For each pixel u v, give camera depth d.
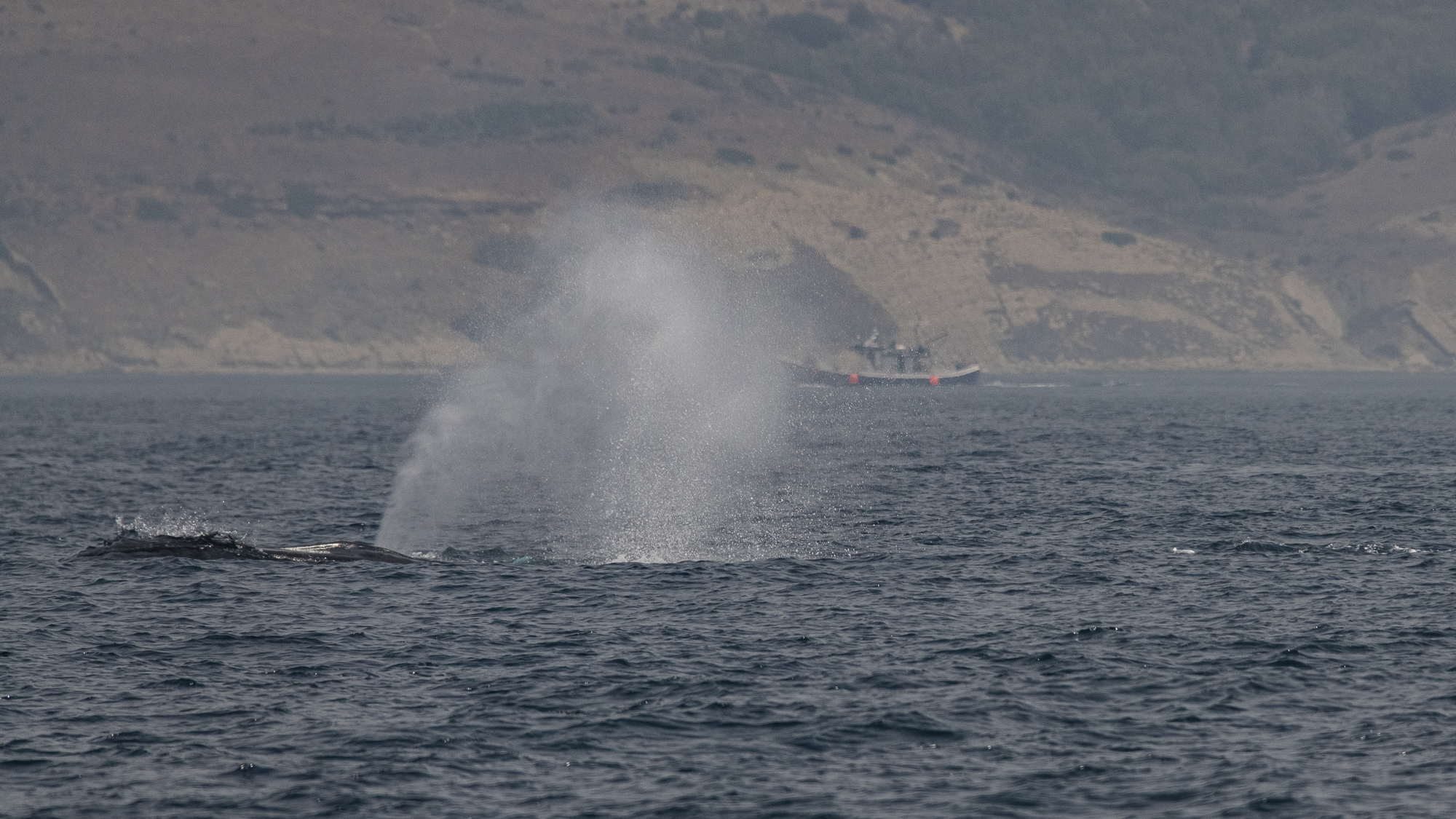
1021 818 92.69
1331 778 98.50
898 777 99.62
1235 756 102.81
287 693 119.12
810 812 93.50
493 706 115.00
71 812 93.81
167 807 94.69
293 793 96.88
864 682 121.75
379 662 128.62
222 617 147.12
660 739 107.25
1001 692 118.50
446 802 95.38
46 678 123.19
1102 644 134.75
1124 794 96.25
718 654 131.62
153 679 123.19
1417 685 119.94
